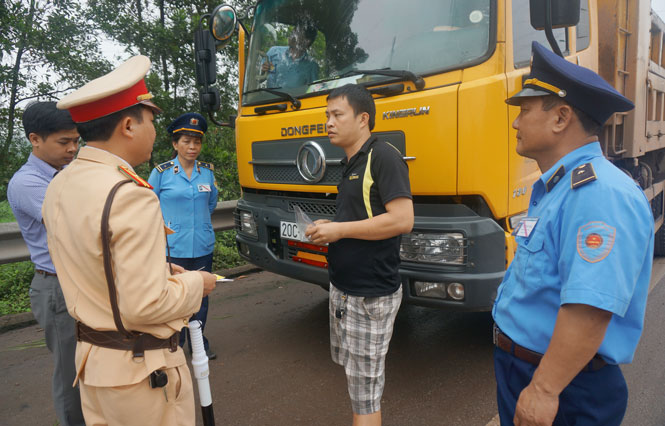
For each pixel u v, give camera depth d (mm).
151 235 1300
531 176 2777
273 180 3371
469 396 2781
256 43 3682
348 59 3016
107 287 1314
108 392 1366
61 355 2078
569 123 1334
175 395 1463
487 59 2428
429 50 2656
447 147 2438
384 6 2887
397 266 2053
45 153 2043
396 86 2627
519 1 2611
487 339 3584
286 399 2801
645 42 4629
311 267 3119
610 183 1175
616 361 1237
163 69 7730
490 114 2389
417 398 2764
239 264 5832
